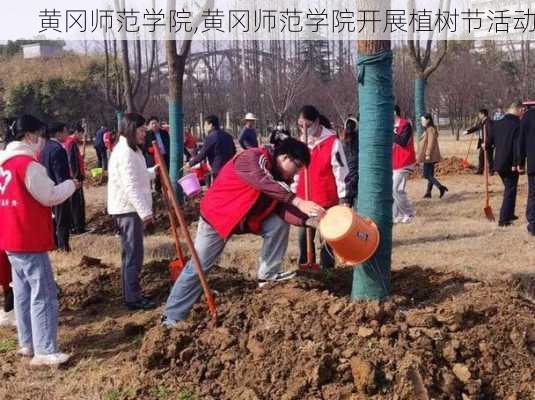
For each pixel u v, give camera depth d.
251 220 5.74
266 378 4.81
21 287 5.86
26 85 39.84
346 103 31.73
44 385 5.37
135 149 6.91
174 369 5.17
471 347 4.96
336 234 5.06
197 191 7.18
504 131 11.30
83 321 6.91
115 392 5.11
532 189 10.59
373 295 5.51
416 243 10.52
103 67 40.44
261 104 31.56
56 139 10.23
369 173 5.43
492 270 8.38
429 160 15.02
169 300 5.78
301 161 5.59
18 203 5.49
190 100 34.88
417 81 19.64
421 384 4.56
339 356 4.77
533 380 4.83
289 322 5.12
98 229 12.95
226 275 7.69
